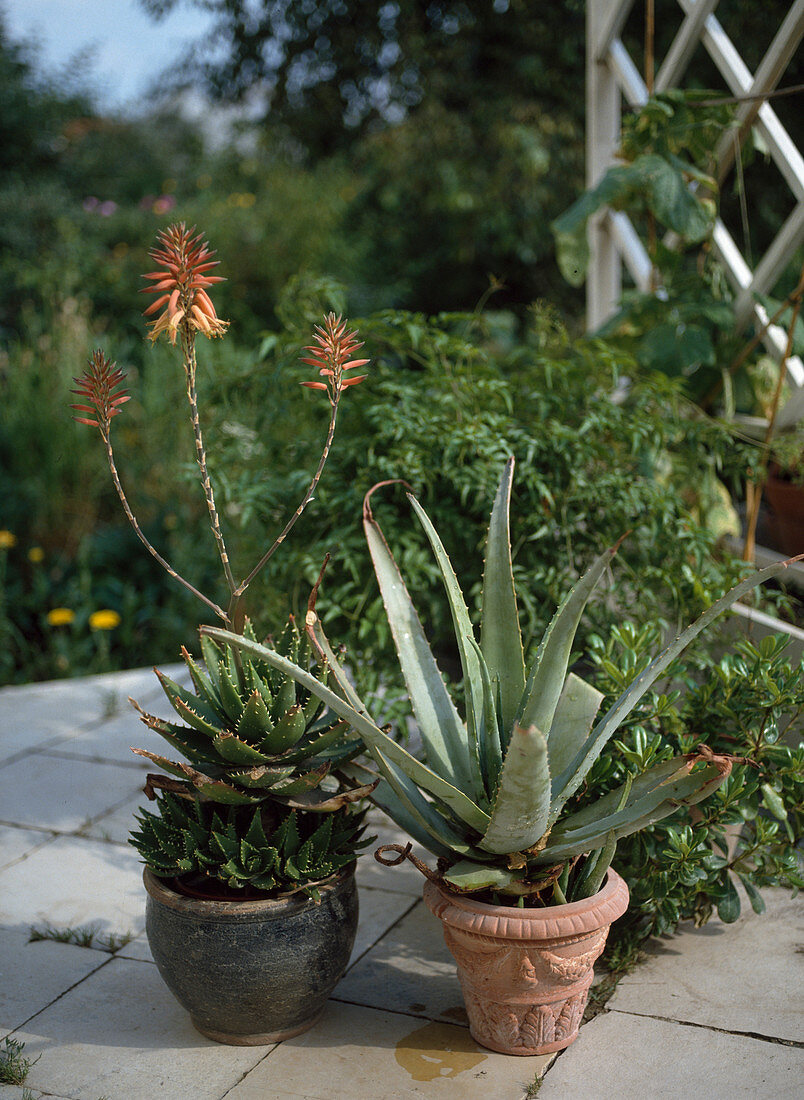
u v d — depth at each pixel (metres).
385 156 9.98
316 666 2.29
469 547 3.07
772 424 3.88
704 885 2.45
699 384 4.12
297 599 3.29
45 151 10.06
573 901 2.12
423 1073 2.07
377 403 3.16
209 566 5.43
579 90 9.96
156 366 6.20
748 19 6.35
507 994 2.05
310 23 10.64
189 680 4.59
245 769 2.09
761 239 6.89
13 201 8.88
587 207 3.86
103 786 3.53
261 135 11.04
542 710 2.09
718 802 2.41
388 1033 2.22
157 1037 2.22
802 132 6.07
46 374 6.22
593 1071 2.07
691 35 4.07
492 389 3.07
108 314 8.23
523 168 9.50
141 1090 2.03
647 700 2.53
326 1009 2.32
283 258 8.87
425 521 2.21
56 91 10.20
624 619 3.20
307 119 10.98
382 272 10.46
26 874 2.95
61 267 8.17
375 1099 1.99
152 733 4.00
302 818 2.22
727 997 2.33
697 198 3.98
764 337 4.05
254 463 3.52
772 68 3.73
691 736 2.41
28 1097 1.99
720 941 2.59
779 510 3.84
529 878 2.08
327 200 9.26
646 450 3.34
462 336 3.55
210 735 2.06
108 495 5.94
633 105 4.10
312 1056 2.14
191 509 5.73
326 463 3.23
